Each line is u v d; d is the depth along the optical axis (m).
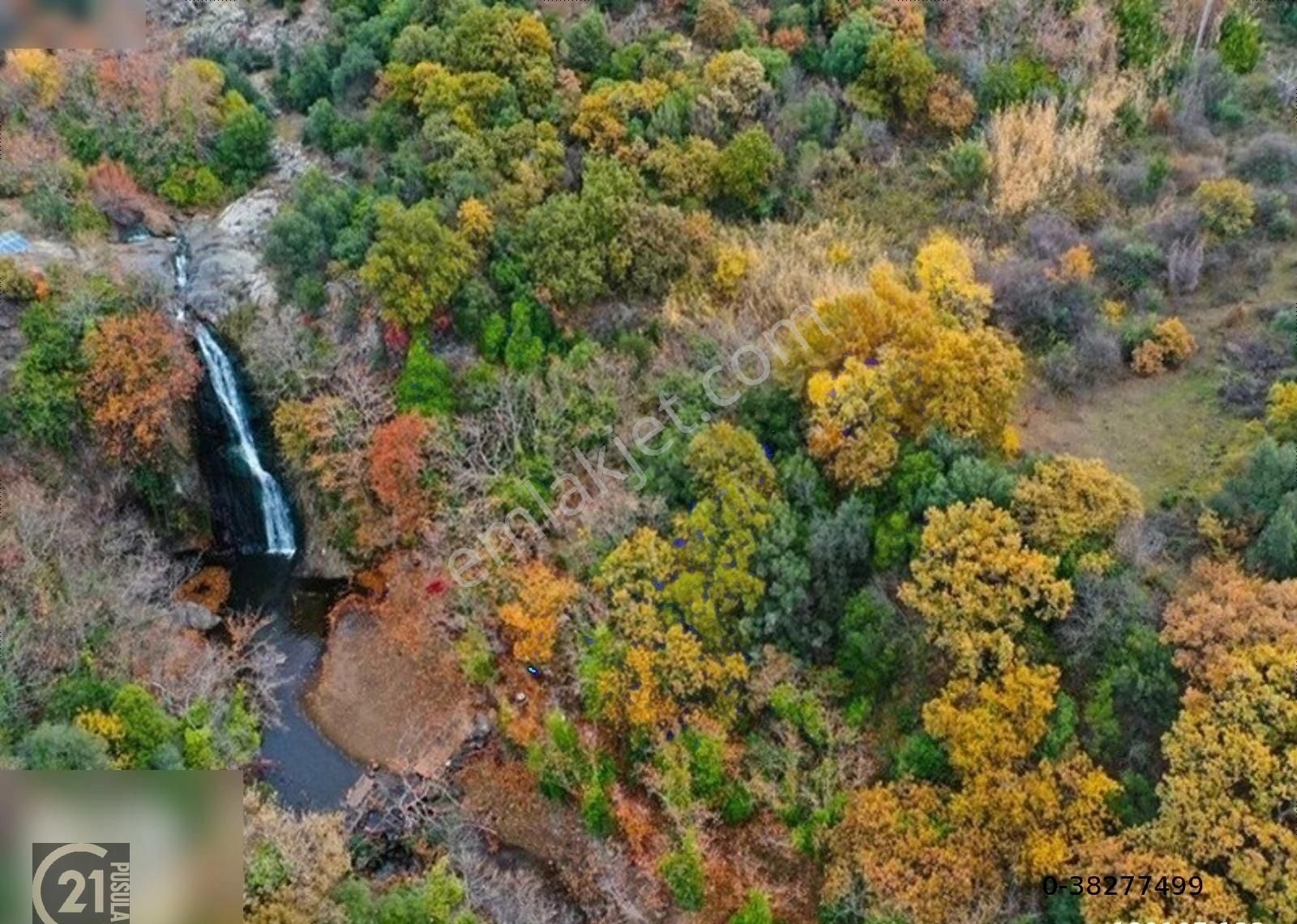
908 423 47.75
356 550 58.25
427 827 47.47
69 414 55.53
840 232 59.41
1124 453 49.66
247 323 59.72
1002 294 54.69
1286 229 56.84
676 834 45.31
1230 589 39.88
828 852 42.97
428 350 56.72
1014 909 38.69
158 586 55.47
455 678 53.25
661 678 45.53
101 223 62.44
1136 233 57.41
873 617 45.06
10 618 45.72
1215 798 36.31
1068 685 41.88
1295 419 47.03
